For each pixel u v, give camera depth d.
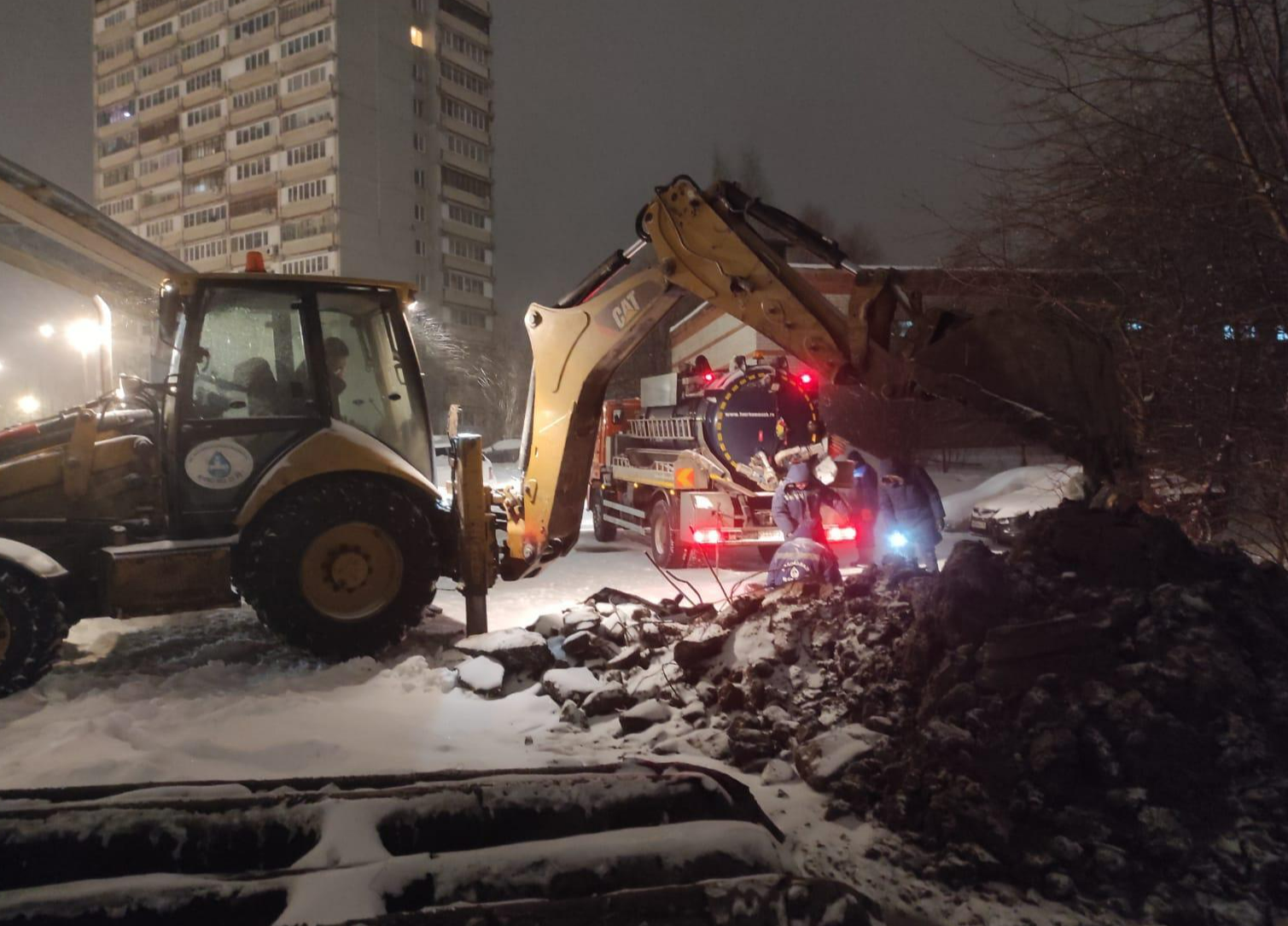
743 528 11.55
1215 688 3.93
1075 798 3.77
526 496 7.11
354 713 5.49
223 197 69.31
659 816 3.42
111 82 76.12
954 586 4.64
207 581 6.29
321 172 64.56
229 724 5.28
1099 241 8.54
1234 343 7.75
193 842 3.07
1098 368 4.55
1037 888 3.47
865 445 20.67
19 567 5.76
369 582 6.64
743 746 4.80
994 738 3.99
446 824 3.26
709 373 12.66
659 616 7.23
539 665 6.32
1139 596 4.35
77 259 8.30
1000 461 24.38
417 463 7.23
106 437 6.71
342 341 7.16
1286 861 3.38
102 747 4.82
